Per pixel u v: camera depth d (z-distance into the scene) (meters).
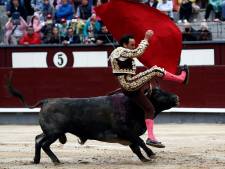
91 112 16.38
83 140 16.78
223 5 28.56
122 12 17.16
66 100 16.56
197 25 27.88
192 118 27.09
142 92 16.22
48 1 30.31
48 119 16.48
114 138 16.44
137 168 15.70
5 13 30.98
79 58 28.03
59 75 28.22
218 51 26.67
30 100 28.48
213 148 19.45
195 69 26.92
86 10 29.00
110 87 27.72
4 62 28.75
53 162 16.50
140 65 27.09
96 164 16.55
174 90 27.12
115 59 16.17
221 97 26.73
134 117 16.33
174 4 29.72
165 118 27.31
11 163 16.92
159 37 17.25
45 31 28.95
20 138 23.00
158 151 18.84
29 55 28.52
